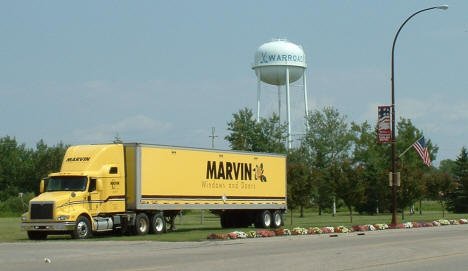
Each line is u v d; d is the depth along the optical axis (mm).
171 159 35062
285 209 42812
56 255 21891
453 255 21062
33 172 100438
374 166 75750
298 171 48312
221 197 38031
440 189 68875
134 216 33188
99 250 23875
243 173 39719
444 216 62375
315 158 86938
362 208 76062
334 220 53219
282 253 21688
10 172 103125
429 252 21984
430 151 88062
